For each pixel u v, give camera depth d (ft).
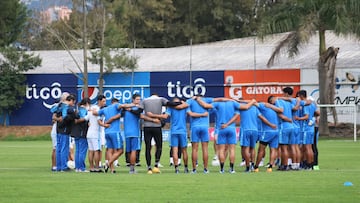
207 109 182.19
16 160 248.93
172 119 183.42
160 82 483.51
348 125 434.30
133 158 183.42
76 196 129.39
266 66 478.18
